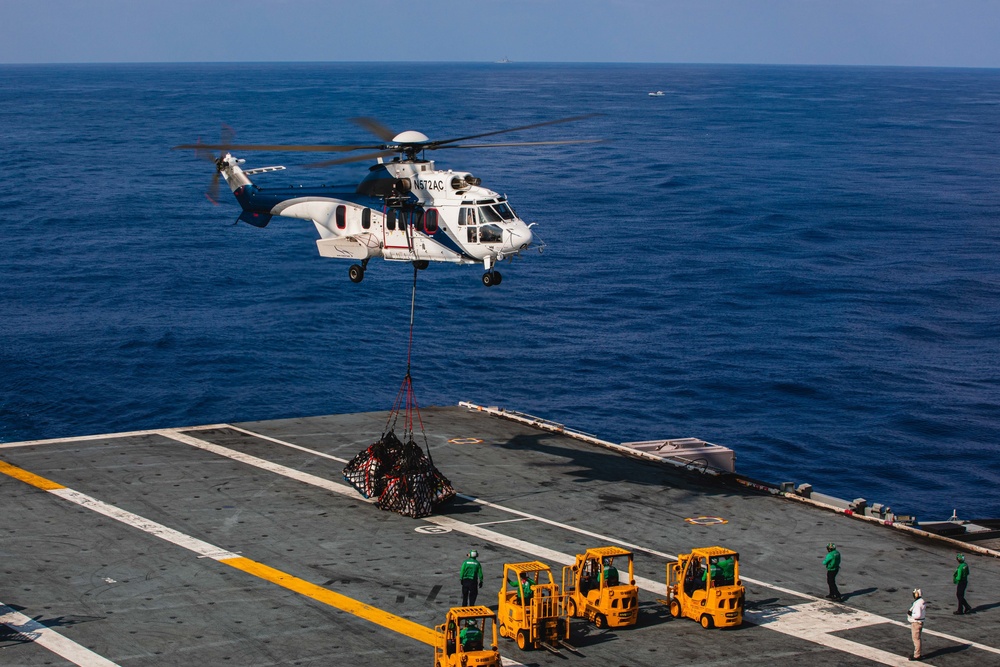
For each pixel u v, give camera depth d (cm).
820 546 3869
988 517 5375
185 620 3073
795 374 7569
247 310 9038
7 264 10312
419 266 4266
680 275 10375
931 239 12175
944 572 3672
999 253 11438
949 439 6444
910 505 5525
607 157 19650
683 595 3238
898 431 6562
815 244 11869
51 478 4269
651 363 7812
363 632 3038
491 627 3170
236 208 13725
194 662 2831
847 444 6350
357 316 8919
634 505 4212
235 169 4759
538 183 15988
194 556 3544
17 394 6862
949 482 5834
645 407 6931
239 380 7306
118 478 4297
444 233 4066
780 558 3731
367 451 4206
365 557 3588
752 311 9206
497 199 4050
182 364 7594
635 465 4722
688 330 8650
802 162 19225
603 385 7344
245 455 4669
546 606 3020
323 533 3794
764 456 6150
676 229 12581
